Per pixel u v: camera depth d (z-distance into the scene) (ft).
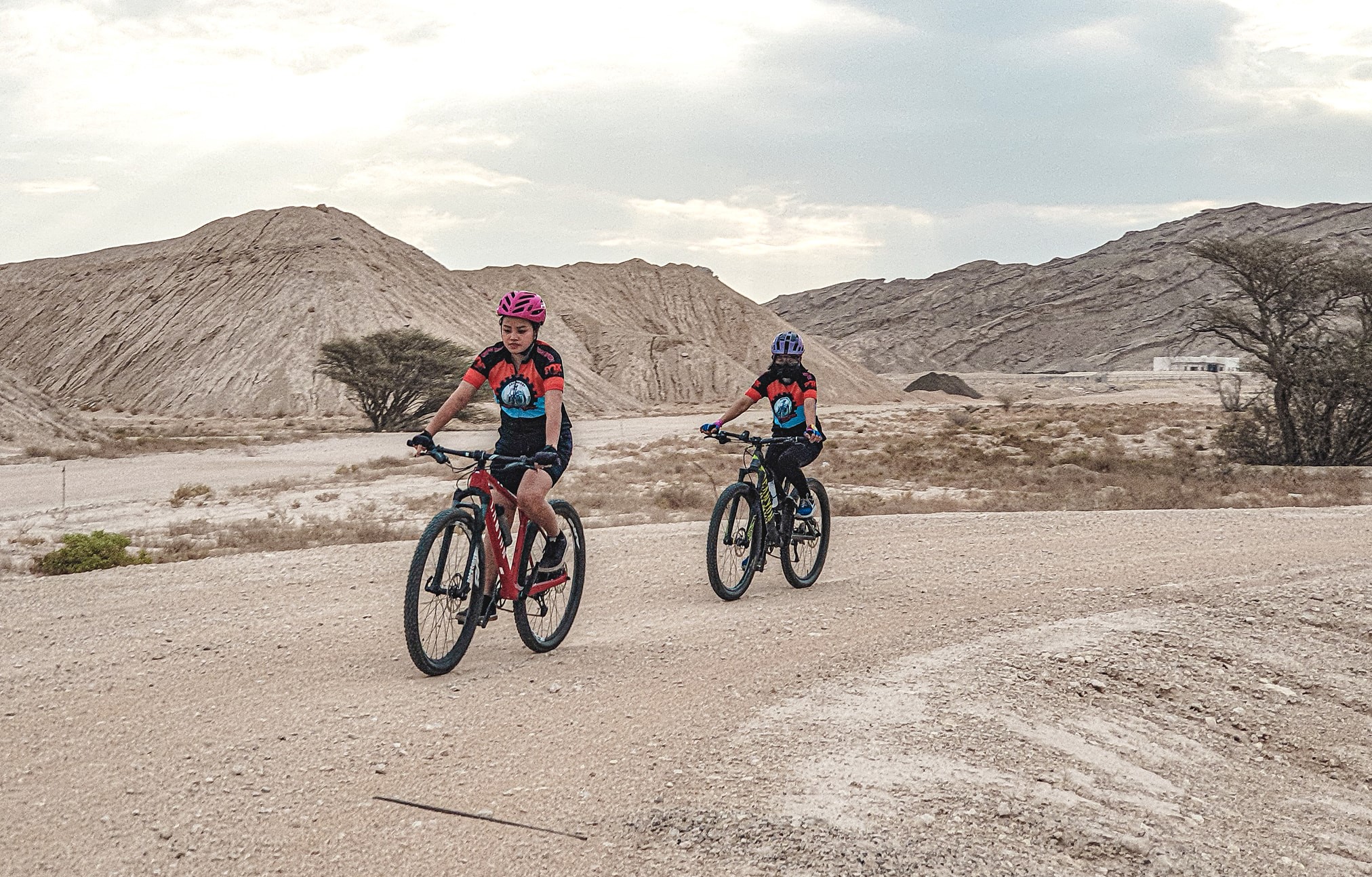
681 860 11.96
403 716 16.97
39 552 50.80
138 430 257.75
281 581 30.04
